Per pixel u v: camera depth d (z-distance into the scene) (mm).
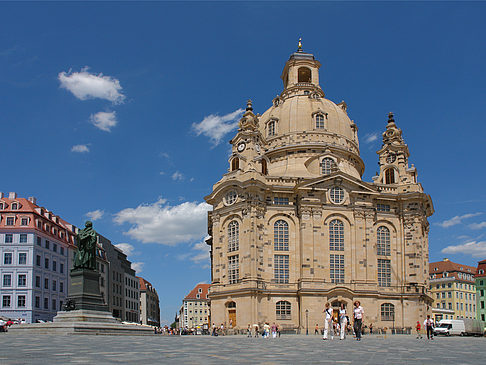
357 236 95188
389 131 109125
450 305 157875
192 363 18078
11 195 116875
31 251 106875
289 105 114438
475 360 20812
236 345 32594
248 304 88312
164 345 30594
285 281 93312
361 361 19875
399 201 100375
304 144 107500
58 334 47656
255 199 92938
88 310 55406
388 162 107250
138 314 180250
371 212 97062
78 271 56719
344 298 91250
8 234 106938
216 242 97562
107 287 143375
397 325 94312
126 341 35469
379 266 97250
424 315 94938
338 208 96062
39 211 117250
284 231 95250
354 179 97438
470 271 165375
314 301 90125
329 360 20219
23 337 41219
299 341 42062
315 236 93375
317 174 103125
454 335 91188
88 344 30172
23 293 105125
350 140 113000
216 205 99625
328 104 116188
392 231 99812
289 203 96438
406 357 22359
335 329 88438
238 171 97938
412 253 97688
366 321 91188
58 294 116938
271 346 31516
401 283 97375
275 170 107750
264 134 114812
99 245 139250
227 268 94625
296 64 124812
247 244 91375
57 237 119125
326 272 93062
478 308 160875
